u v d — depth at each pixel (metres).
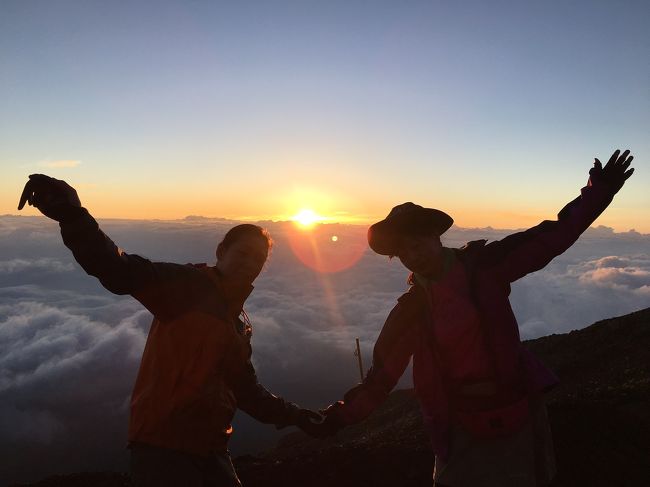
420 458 4.94
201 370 2.45
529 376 2.46
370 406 2.83
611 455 4.46
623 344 15.22
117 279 2.23
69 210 2.05
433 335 2.53
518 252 2.50
